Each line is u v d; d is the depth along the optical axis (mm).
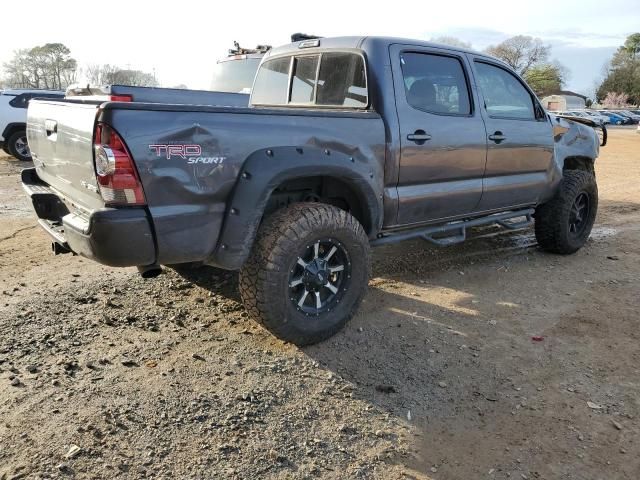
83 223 3068
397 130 3984
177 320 3969
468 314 4344
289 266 3369
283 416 2938
